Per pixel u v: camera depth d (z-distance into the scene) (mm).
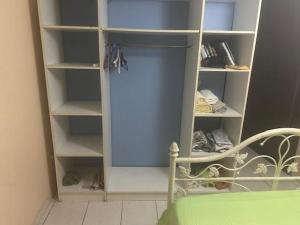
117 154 2602
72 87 2307
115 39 2229
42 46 1804
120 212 2135
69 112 1993
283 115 2795
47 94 1961
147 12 2184
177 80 2387
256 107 3193
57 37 2049
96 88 2320
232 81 2260
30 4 1784
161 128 2539
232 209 1331
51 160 2254
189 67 2172
